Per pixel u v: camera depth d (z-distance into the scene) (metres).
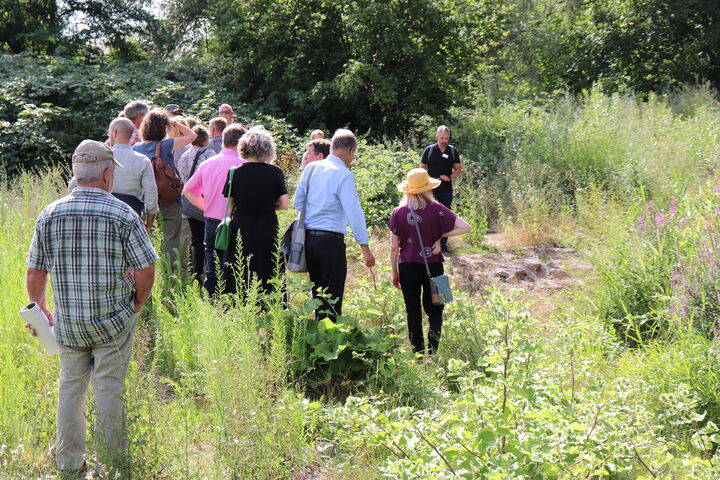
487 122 15.60
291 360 4.50
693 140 12.21
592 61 26.16
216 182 6.03
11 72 15.21
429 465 2.87
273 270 5.41
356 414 3.29
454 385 4.90
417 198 5.55
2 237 6.35
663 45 25.55
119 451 3.28
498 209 11.26
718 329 5.00
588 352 4.96
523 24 26.44
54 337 3.38
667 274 6.29
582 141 12.98
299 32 17.03
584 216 10.03
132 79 16.20
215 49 18.52
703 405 4.28
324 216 5.41
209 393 3.84
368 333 5.15
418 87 16.23
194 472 3.46
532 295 7.39
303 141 13.80
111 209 3.29
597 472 2.96
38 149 13.02
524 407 3.19
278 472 3.53
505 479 2.69
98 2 24.69
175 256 6.84
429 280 5.57
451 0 16.42
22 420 3.70
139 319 4.81
